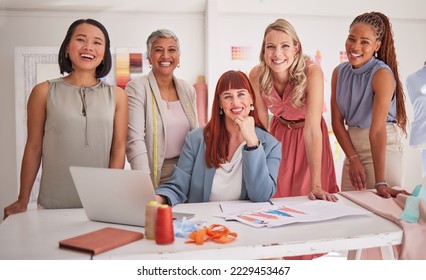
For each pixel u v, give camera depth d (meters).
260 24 3.50
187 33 3.52
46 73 3.37
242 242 1.26
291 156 2.45
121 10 3.41
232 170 1.84
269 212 1.56
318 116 2.25
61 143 1.83
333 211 1.57
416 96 2.86
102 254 1.17
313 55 3.57
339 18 3.57
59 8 3.35
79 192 1.48
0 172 3.43
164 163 2.23
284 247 1.25
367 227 1.42
